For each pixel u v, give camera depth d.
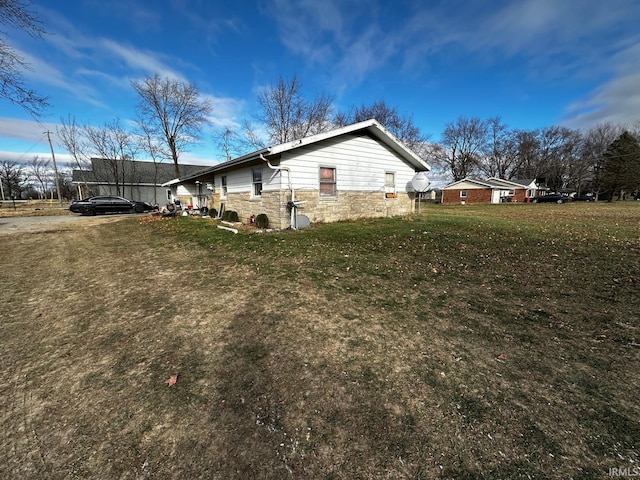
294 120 26.33
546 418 1.79
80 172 28.20
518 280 4.44
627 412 1.83
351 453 1.58
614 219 13.09
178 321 3.18
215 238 8.26
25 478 1.48
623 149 35.31
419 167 13.68
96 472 1.50
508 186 41.84
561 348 2.58
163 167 32.72
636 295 3.77
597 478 1.41
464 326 2.99
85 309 3.57
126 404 1.98
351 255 5.96
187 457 1.58
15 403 2.01
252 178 11.05
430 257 5.84
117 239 8.76
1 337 2.91
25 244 8.07
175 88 25.67
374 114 31.77
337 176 10.73
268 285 4.26
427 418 1.81
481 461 1.51
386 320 3.13
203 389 2.11
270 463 1.53
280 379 2.20
